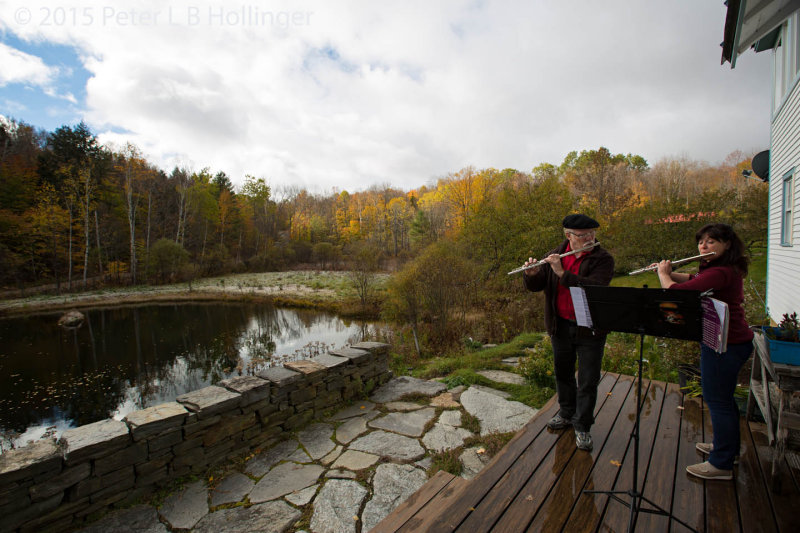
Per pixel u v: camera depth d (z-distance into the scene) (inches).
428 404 177.0
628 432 104.5
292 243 2027.6
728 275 77.9
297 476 123.6
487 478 84.4
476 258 690.8
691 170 1589.6
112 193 1537.9
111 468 107.0
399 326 531.5
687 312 69.1
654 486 80.7
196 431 125.0
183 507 109.7
